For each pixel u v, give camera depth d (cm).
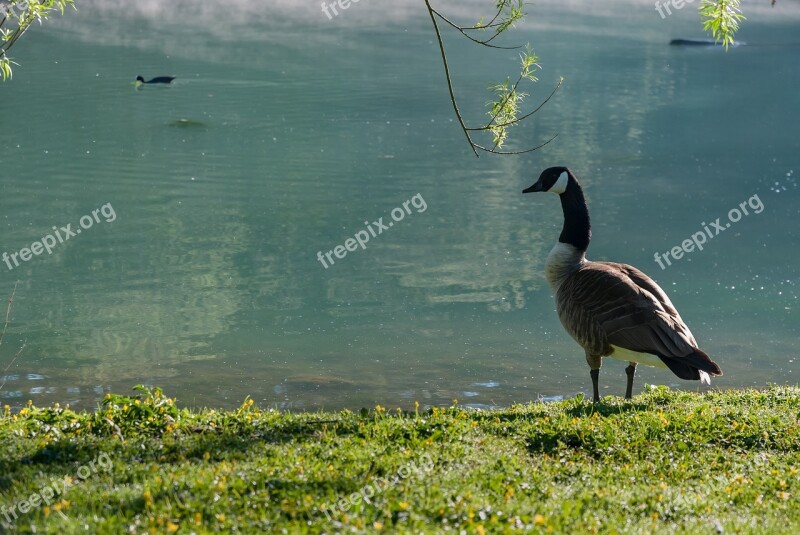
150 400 941
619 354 1031
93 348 1574
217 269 2061
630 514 684
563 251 1134
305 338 1638
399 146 3244
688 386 1421
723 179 2912
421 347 1591
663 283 1992
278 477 704
